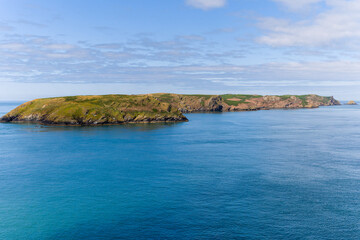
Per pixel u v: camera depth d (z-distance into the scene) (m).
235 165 68.56
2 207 44.19
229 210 42.22
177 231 36.25
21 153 82.69
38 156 78.94
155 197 47.72
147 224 38.28
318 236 34.88
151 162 71.94
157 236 35.19
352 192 49.50
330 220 38.97
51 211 42.69
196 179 57.31
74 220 39.78
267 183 54.53
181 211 42.06
